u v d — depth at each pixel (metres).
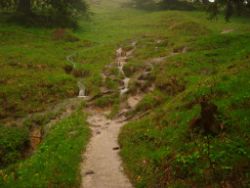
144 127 23.70
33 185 16.44
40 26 59.62
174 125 20.95
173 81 31.73
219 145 15.91
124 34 61.59
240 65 27.23
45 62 42.00
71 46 52.31
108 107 31.72
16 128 27.19
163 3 85.00
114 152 21.59
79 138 23.47
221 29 60.19
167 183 15.43
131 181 17.33
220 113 18.81
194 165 15.39
